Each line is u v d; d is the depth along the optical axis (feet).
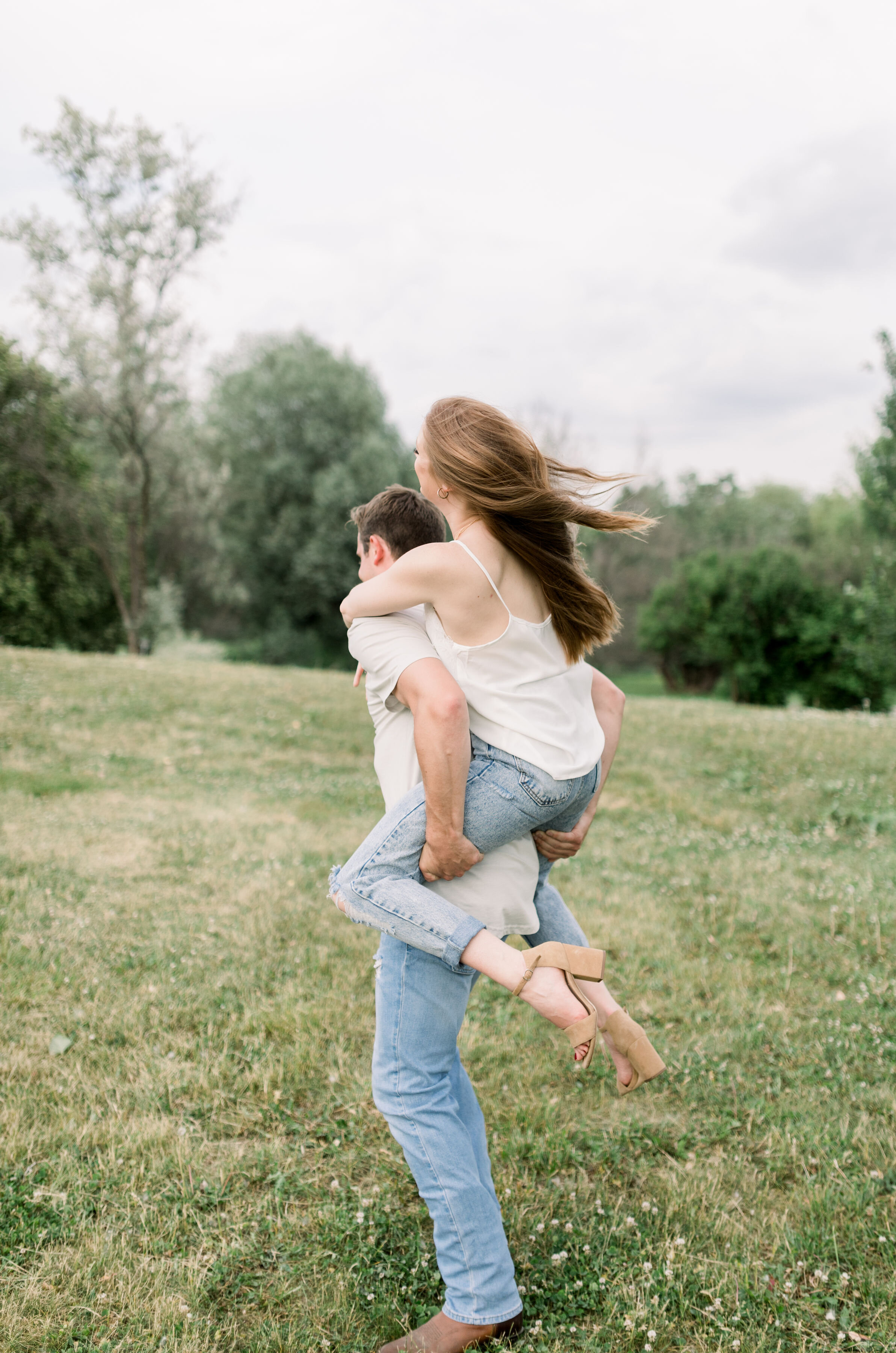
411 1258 7.40
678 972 13.12
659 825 22.04
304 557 114.21
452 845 5.99
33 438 86.79
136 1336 6.45
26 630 87.92
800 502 243.60
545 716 6.30
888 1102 9.66
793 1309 6.79
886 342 56.13
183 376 85.56
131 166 78.13
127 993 11.89
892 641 63.98
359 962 13.28
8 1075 9.82
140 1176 8.28
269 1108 9.39
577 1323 6.75
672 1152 9.02
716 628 89.71
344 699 37.91
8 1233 7.36
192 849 18.44
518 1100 9.66
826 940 14.39
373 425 123.34
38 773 24.04
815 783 25.67
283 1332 6.57
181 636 104.32
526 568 6.46
